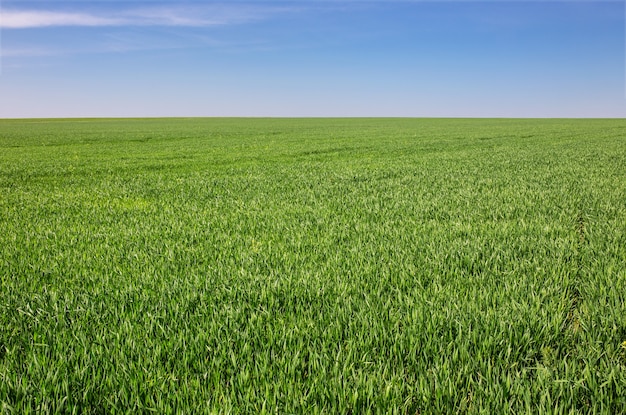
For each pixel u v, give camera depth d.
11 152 26.64
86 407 2.50
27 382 2.67
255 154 24.11
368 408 2.39
